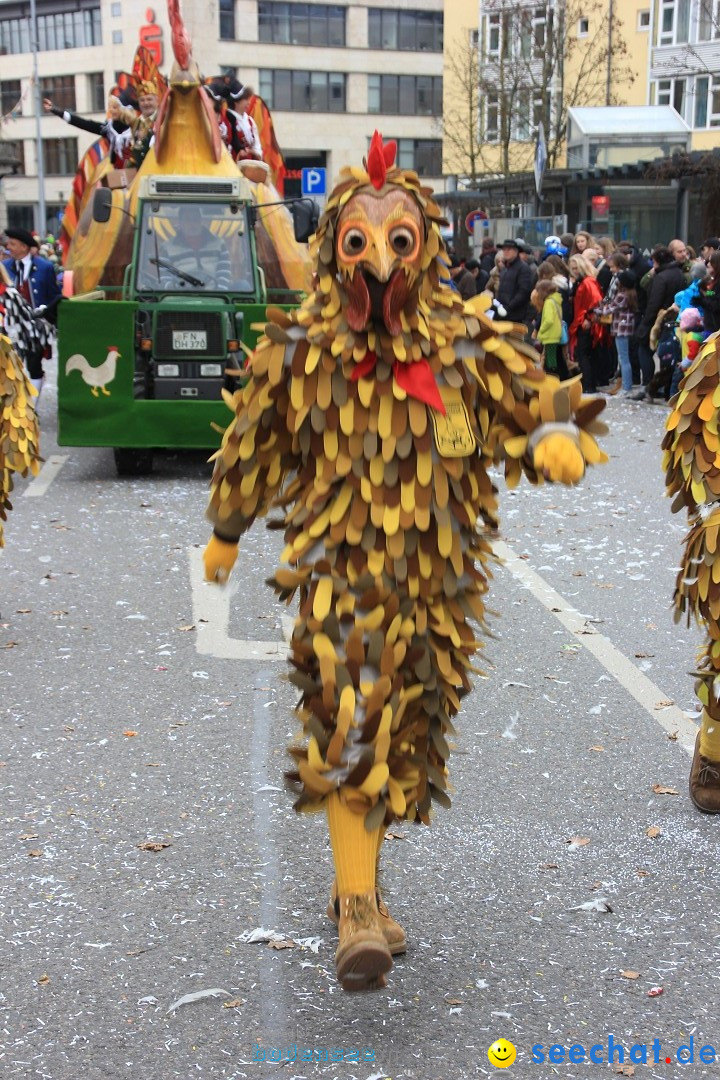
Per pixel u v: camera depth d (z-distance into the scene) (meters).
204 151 11.99
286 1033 3.17
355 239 3.16
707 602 4.17
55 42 71.94
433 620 3.31
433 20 68.62
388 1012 3.26
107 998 3.33
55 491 10.79
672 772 4.88
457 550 3.29
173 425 10.98
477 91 46.22
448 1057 3.07
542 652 6.38
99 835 4.30
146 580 7.80
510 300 16.27
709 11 39.44
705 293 11.99
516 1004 3.30
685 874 4.03
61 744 5.14
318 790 3.17
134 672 6.07
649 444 12.91
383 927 3.17
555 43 39.31
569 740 5.20
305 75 67.19
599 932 3.67
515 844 4.24
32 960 3.52
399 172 3.24
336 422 3.23
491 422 3.33
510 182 36.56
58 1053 3.10
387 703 3.17
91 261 12.62
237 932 3.66
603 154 28.08
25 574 7.95
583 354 16.31
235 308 11.05
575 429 3.26
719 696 4.32
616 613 7.09
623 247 15.99
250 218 11.82
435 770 3.39
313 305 3.31
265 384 3.27
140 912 3.78
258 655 6.34
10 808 4.52
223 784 4.74
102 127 13.95
